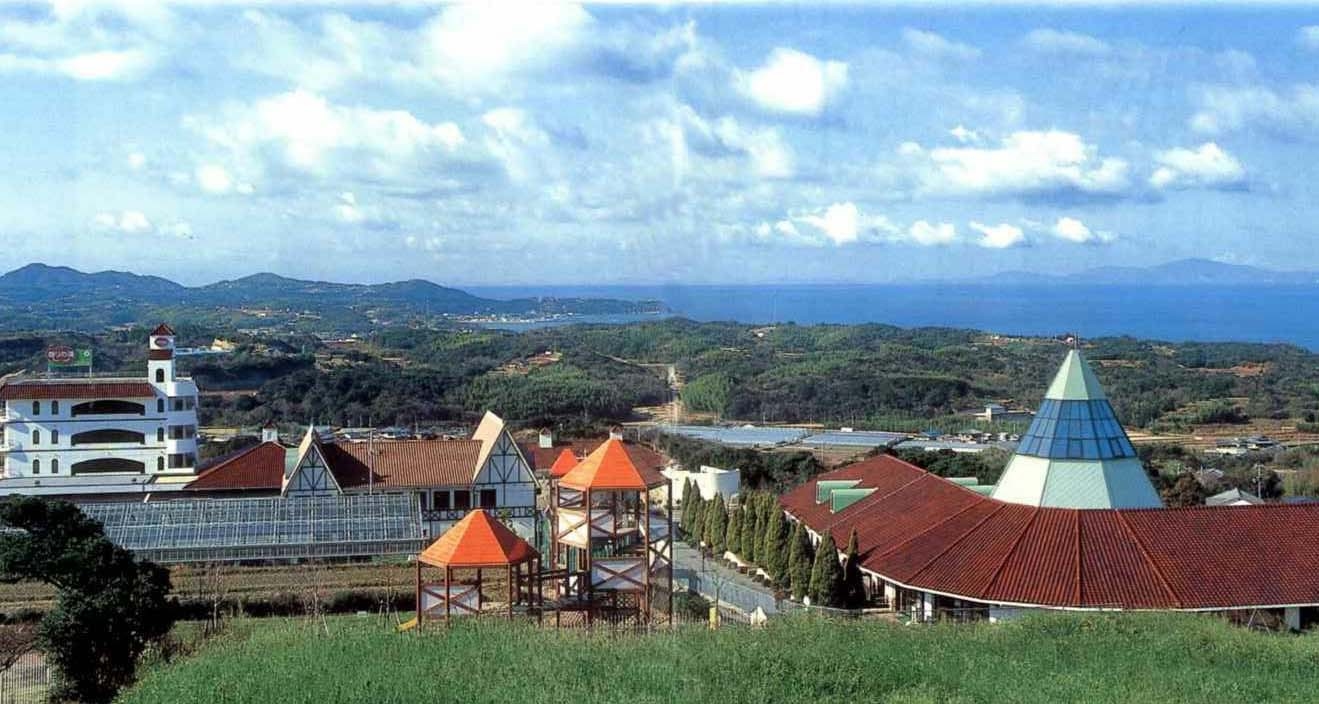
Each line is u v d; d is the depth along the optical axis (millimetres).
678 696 27016
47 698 39719
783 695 27516
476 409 156500
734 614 53312
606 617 46500
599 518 47406
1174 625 36656
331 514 69688
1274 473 109750
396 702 27141
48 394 95000
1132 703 26984
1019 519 49750
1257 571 45250
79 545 42531
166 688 29422
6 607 53500
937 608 46906
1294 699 27938
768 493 74062
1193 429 155250
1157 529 47656
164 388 97812
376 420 149375
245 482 84062
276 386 163375
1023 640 34719
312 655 31969
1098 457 51188
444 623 38406
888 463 70750
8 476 93875
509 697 27141
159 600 42781
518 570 46219
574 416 156750
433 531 77188
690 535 77938
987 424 157000
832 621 38438
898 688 28531
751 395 175125
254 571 63938
